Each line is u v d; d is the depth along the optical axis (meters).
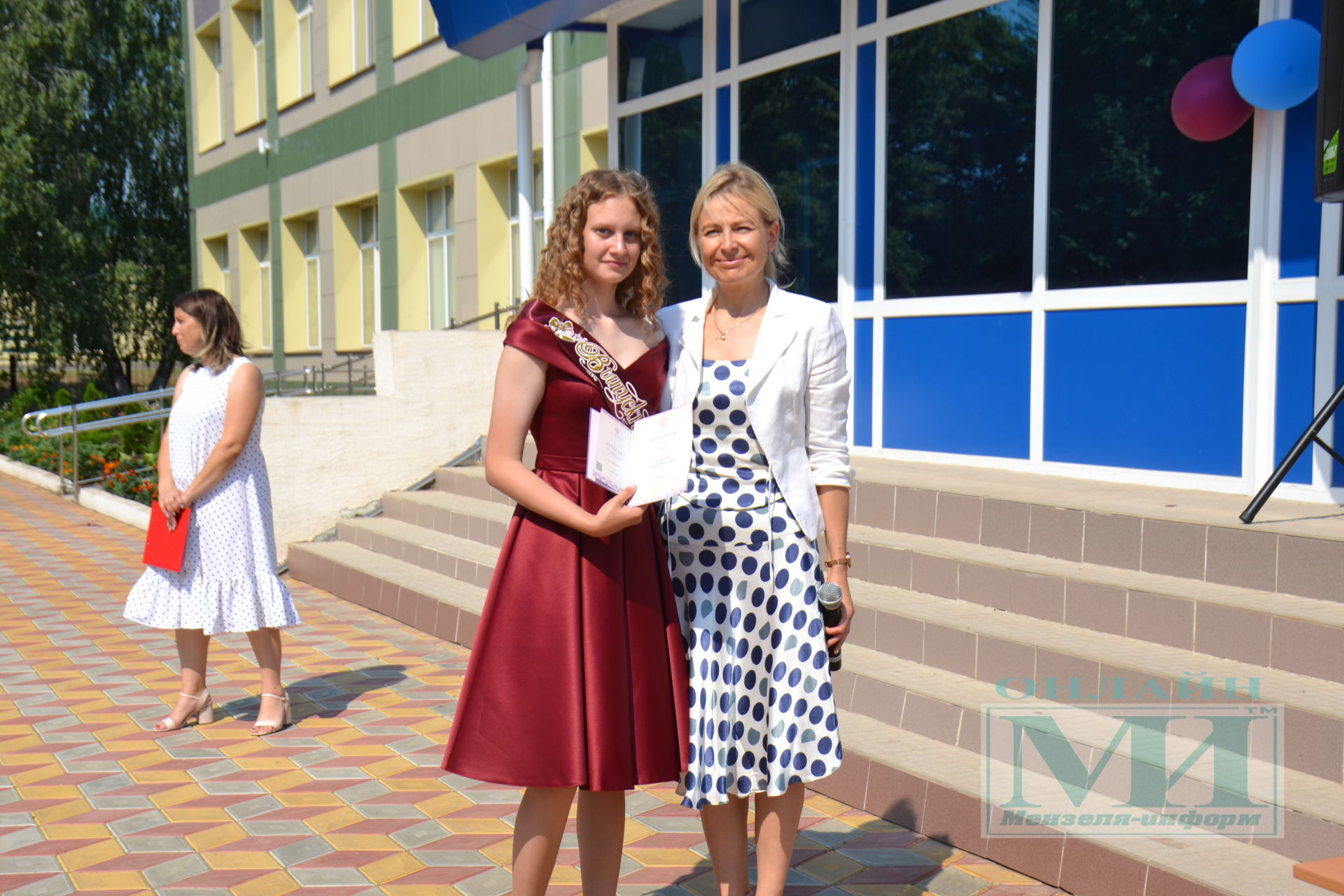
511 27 7.68
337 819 3.68
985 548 4.75
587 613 2.52
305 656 5.84
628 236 2.62
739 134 7.64
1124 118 5.27
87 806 3.79
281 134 16.81
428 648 6.01
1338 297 4.40
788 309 2.76
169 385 25.36
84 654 5.90
